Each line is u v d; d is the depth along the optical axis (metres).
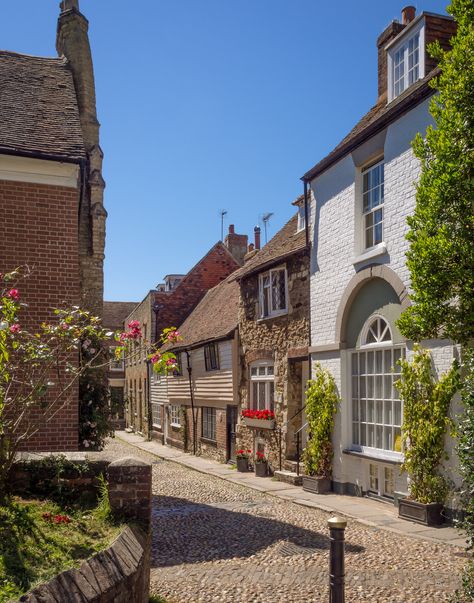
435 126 9.55
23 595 3.54
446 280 6.98
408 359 9.97
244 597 5.97
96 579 4.06
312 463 12.60
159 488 13.80
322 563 7.04
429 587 6.11
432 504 8.89
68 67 13.09
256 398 16.80
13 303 6.69
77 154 10.27
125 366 39.69
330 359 12.51
